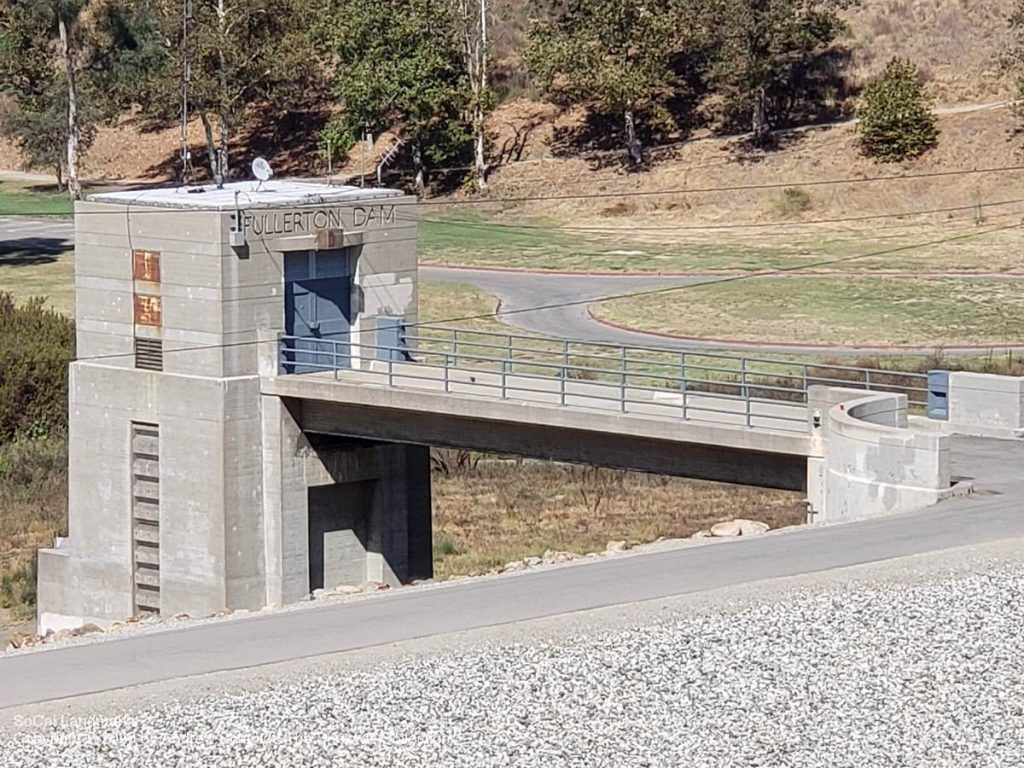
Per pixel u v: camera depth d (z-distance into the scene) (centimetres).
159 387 5403
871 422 4350
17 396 7269
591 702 2897
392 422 5175
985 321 8425
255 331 5334
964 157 11088
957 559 3600
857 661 3044
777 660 3056
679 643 3155
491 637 3247
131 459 5522
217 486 5291
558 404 4791
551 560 4497
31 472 6888
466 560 5697
